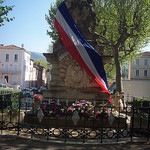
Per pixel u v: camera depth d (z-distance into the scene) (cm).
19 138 589
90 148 525
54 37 2159
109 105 834
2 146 520
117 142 567
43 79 7469
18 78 4725
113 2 1588
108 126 727
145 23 1515
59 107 755
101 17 1653
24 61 4769
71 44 834
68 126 727
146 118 693
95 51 866
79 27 930
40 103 855
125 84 2258
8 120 720
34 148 513
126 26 1555
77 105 759
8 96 1149
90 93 864
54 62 916
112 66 2188
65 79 895
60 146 533
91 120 723
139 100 1146
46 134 610
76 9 933
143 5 1512
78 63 886
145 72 4381
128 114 1111
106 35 1783
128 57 2092
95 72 839
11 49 4703
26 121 741
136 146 551
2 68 4706
